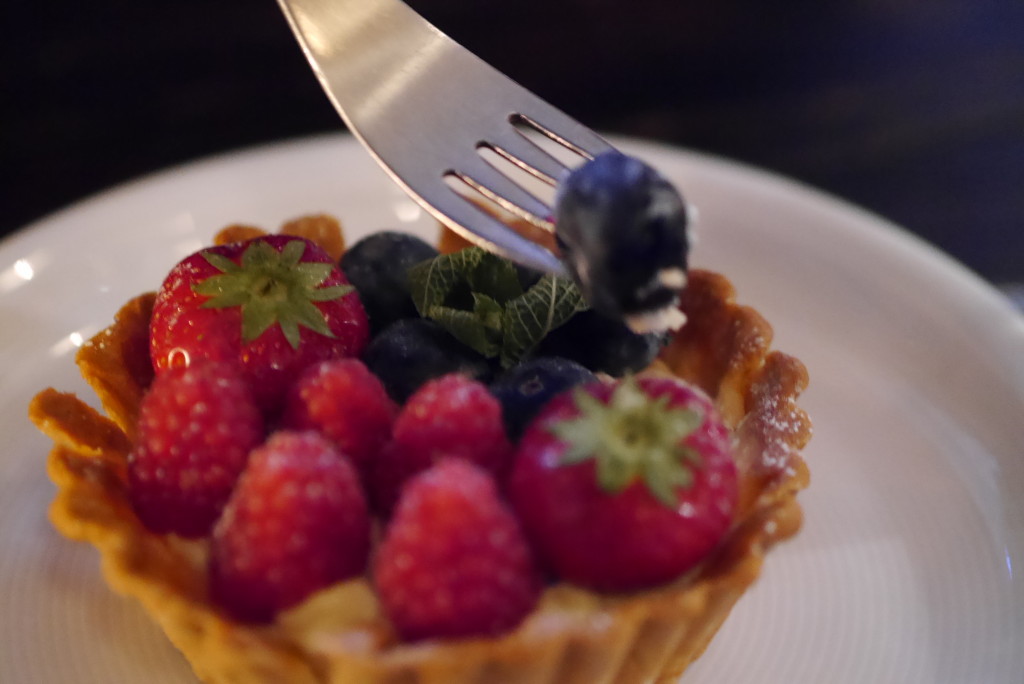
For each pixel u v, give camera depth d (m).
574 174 0.17
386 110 0.21
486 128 0.21
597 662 0.18
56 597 0.21
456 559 0.16
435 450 0.18
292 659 0.17
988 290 0.27
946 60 0.39
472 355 0.20
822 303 0.27
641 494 0.17
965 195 0.35
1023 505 0.23
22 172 0.32
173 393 0.18
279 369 0.20
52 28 0.34
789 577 0.22
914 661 0.20
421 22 0.21
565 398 0.18
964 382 0.25
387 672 0.17
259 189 0.30
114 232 0.28
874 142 0.36
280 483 0.17
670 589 0.18
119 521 0.18
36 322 0.26
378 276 0.22
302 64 0.35
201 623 0.17
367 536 0.18
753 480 0.20
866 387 0.25
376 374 0.20
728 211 0.30
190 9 0.35
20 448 0.23
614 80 0.37
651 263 0.17
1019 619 0.21
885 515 0.23
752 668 0.21
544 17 0.37
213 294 0.19
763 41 0.39
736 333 0.23
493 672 0.17
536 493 0.17
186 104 0.35
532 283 0.21
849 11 0.40
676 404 0.18
